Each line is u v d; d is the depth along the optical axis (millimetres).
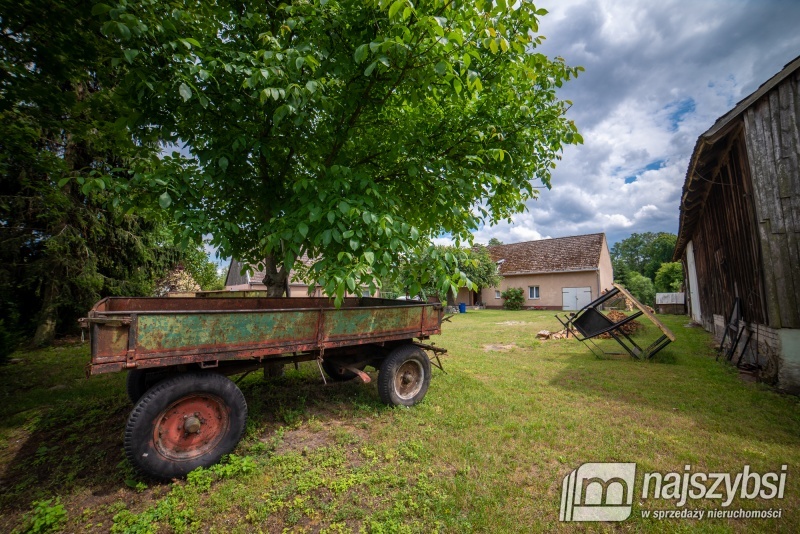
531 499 2510
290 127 4008
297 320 3463
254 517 2307
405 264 3658
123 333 2541
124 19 2666
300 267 5969
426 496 2521
